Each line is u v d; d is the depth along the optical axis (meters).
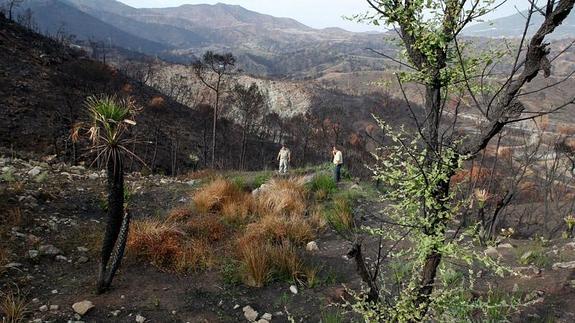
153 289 6.40
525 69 2.71
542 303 5.68
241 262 7.41
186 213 10.13
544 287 6.21
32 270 6.37
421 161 3.20
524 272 6.91
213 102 130.62
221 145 72.12
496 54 3.19
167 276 6.92
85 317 5.34
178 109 91.06
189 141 68.00
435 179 3.12
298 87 197.38
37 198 9.41
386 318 3.51
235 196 11.62
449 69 3.29
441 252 3.20
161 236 7.88
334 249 8.87
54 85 60.56
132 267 7.07
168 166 50.81
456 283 5.97
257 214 10.91
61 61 74.06
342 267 7.77
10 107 48.06
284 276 7.17
